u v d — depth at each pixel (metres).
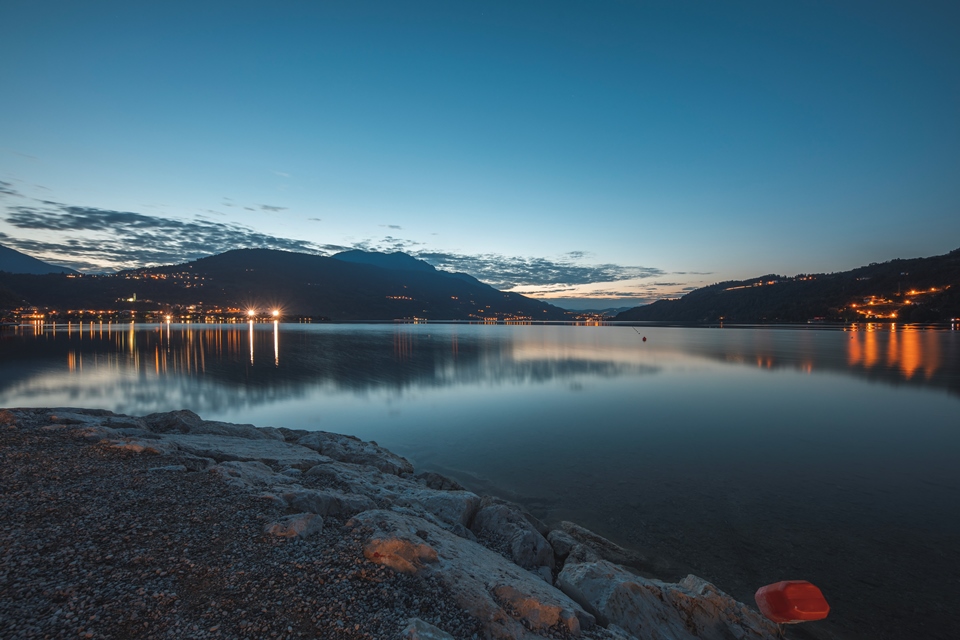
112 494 5.90
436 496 7.70
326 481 7.75
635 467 11.66
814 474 11.12
